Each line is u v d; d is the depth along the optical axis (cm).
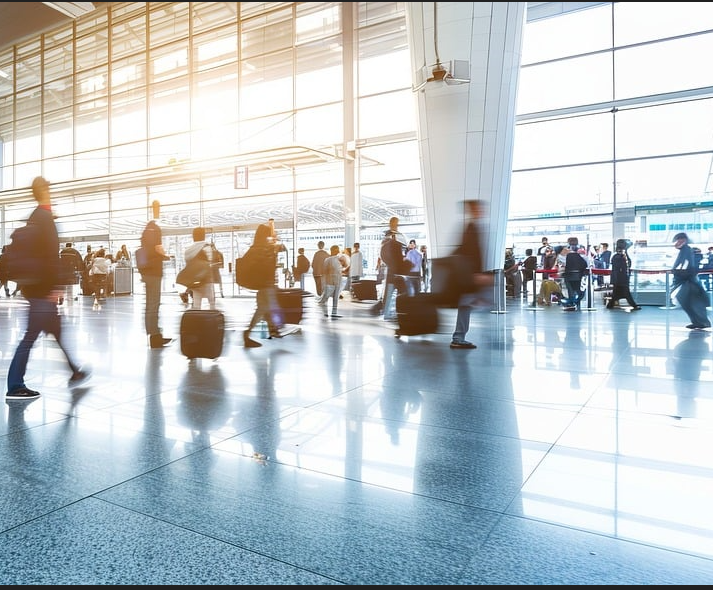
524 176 1437
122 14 1956
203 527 204
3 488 239
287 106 1744
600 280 1287
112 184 1967
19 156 2356
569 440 300
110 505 222
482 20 736
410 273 854
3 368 529
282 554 184
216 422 340
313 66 1697
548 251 1228
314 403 384
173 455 281
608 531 198
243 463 270
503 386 432
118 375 484
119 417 351
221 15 1781
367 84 1591
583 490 235
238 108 1823
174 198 1958
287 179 1748
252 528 203
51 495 232
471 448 289
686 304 773
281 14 1681
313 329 802
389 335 741
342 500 227
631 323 856
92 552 185
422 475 253
